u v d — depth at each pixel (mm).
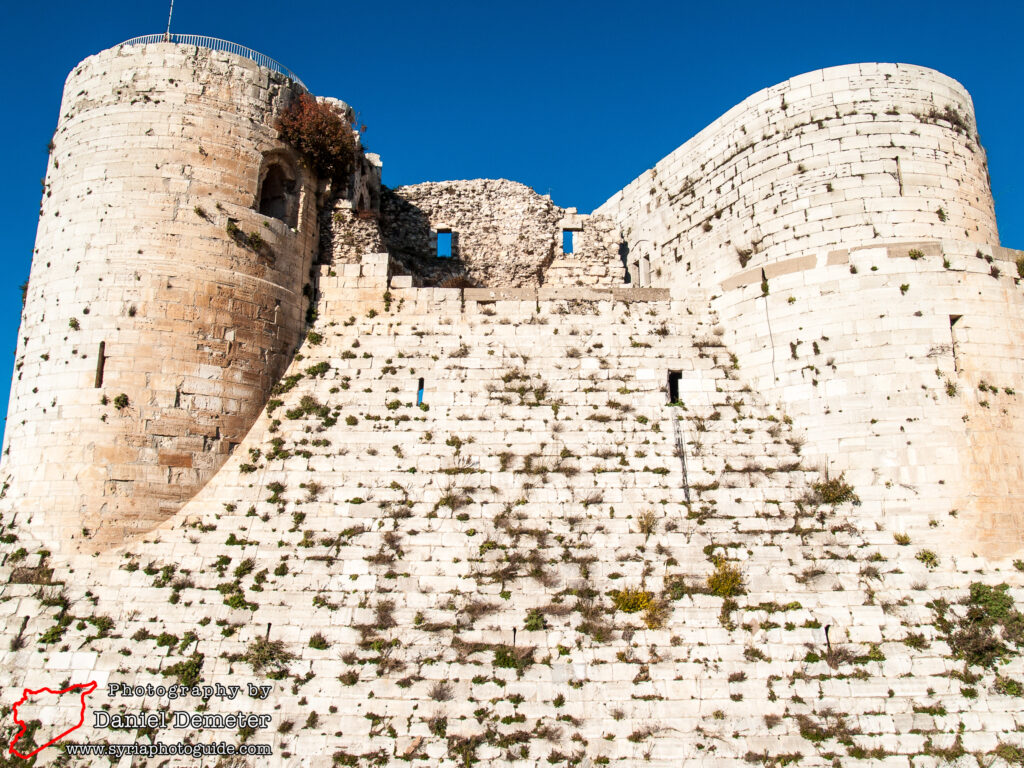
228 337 21562
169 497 19969
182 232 21562
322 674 17641
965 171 22500
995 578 18391
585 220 30078
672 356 23000
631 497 20438
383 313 24141
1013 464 19453
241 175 22859
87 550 19156
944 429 19359
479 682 17438
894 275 20688
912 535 18875
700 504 20234
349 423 21875
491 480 20797
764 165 23766
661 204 28188
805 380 21031
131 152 22000
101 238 21297
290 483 20766
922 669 17359
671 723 16906
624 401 22297
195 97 22781
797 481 20234
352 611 18516
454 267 29203
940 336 20047
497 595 18734
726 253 24625
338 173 25812
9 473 20453
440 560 19375
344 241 25359
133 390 20109
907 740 16625
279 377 22766
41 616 18328
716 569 19031
